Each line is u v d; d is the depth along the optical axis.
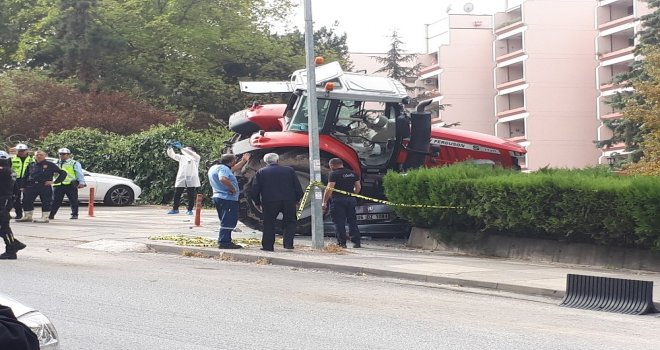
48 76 42.34
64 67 42.69
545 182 14.50
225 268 13.87
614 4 69.19
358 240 16.73
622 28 66.88
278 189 15.60
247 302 10.27
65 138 32.44
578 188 14.08
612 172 17.34
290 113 18.28
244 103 45.47
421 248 16.86
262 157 17.91
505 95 77.19
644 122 25.39
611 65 67.75
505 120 76.06
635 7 65.69
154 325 8.65
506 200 15.13
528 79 73.31
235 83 47.34
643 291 10.42
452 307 10.39
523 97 76.44
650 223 13.08
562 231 14.45
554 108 73.38
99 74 43.16
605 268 13.91
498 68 77.56
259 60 48.12
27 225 20.30
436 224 16.59
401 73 63.94
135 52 45.38
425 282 12.78
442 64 82.31
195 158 24.84
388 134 18.03
